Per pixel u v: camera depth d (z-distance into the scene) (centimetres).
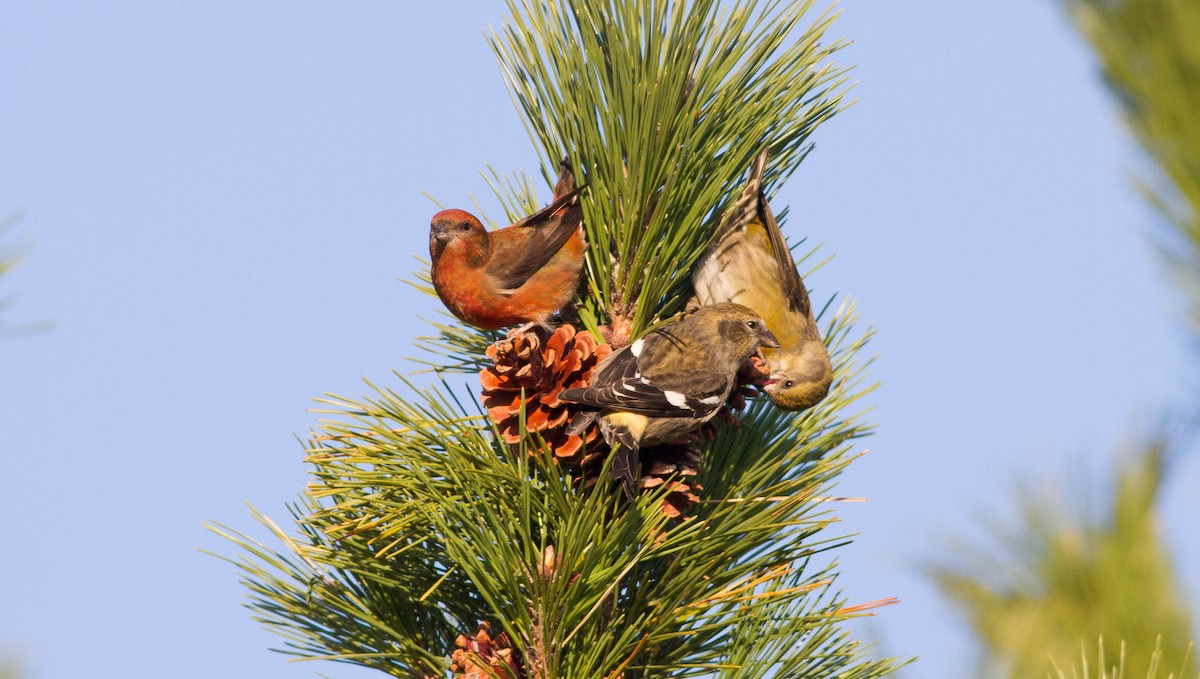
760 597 573
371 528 591
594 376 676
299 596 610
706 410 690
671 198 721
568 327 669
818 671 574
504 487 580
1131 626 548
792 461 714
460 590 619
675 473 685
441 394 626
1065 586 576
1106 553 575
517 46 732
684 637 609
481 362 772
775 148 771
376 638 607
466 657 568
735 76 727
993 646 568
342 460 578
